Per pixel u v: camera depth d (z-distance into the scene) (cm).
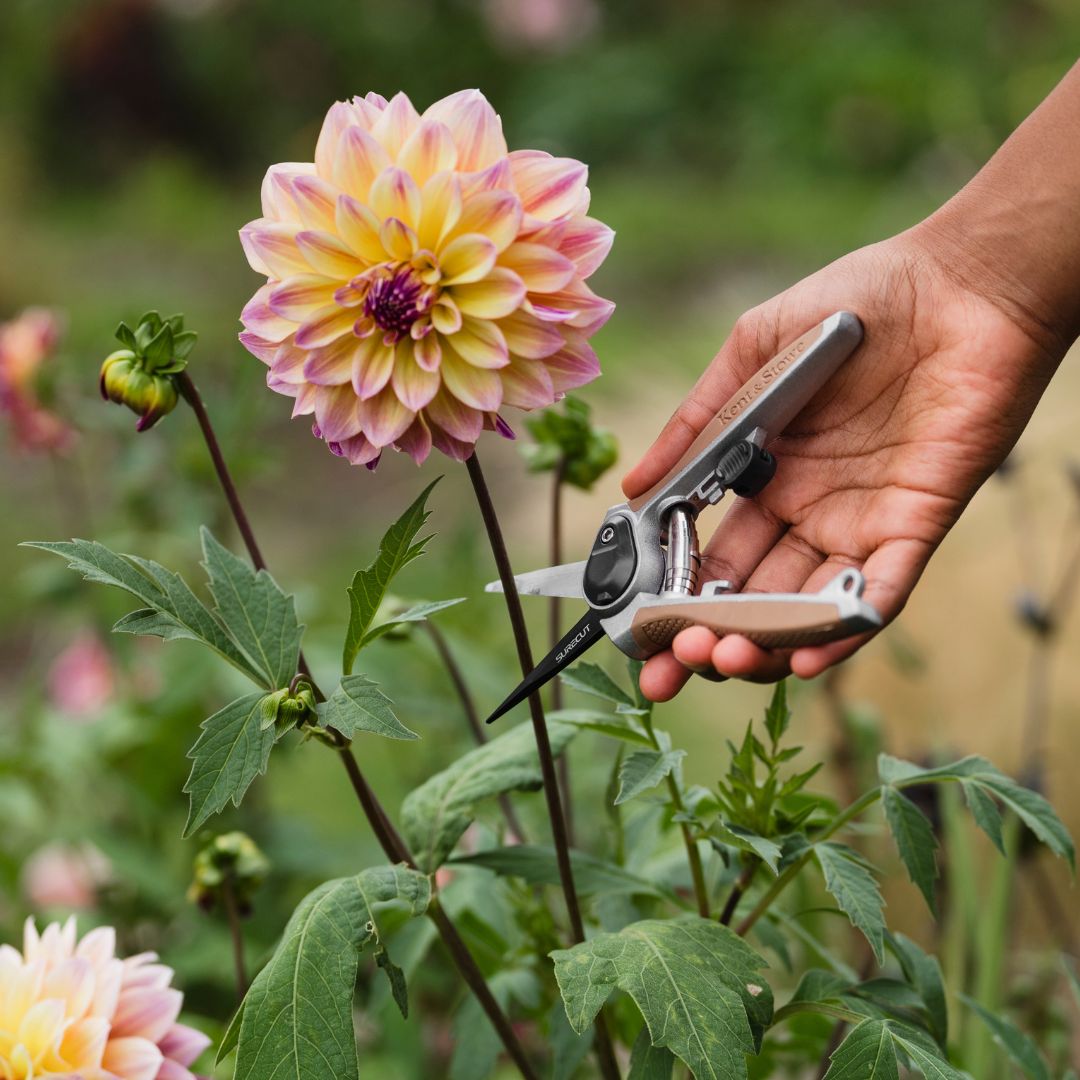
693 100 1040
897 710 302
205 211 1005
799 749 130
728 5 1097
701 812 143
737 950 118
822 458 141
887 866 231
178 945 216
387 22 1120
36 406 251
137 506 259
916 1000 134
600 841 185
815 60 973
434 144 117
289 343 121
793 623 112
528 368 118
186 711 237
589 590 130
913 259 140
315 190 119
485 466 525
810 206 841
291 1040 113
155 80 1104
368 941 118
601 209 885
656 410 438
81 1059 134
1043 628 222
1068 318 138
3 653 421
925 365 138
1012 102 672
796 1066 170
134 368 135
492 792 137
